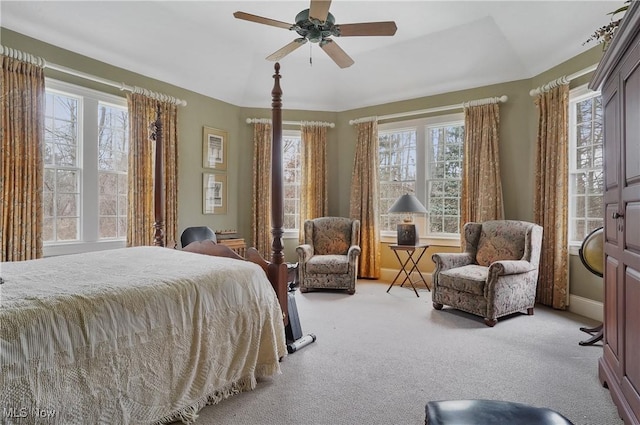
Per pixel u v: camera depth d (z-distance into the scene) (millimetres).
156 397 1585
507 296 3256
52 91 3439
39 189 3191
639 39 1482
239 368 1968
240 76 4941
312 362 2414
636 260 1553
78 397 1333
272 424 1715
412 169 5176
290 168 5609
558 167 3668
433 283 3727
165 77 4352
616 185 1822
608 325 1982
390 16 3758
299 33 2764
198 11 3676
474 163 4418
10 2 3016
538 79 4066
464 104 4504
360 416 1782
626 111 1652
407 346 2697
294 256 5508
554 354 2545
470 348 2658
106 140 3908
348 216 5543
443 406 1142
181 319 1703
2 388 1158
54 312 1336
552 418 1065
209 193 4883
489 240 3828
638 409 1517
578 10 3219
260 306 2107
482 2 3512
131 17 3598
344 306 3824
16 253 3051
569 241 3695
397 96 5133
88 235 3670
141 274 1867
